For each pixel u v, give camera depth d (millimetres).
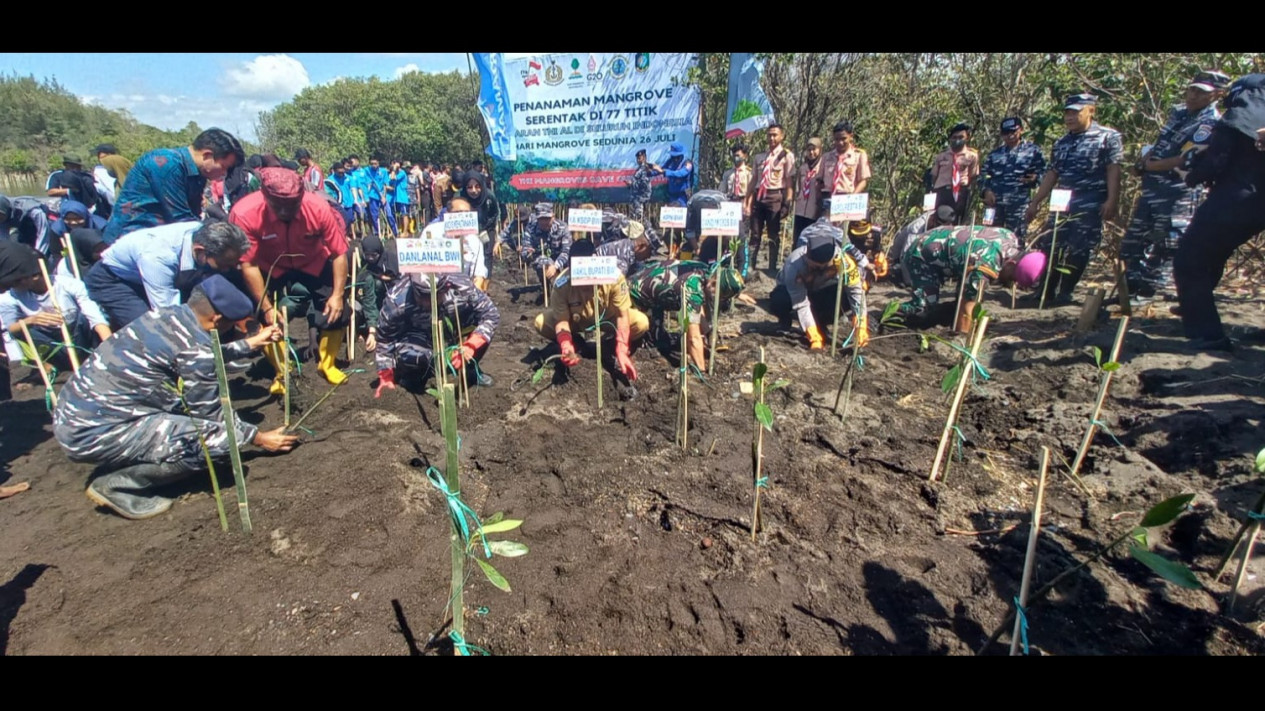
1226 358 4078
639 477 3250
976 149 9062
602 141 9016
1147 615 2227
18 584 2537
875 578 2498
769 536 2762
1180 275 4363
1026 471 3178
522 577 2551
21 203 6082
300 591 2473
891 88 9195
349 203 14828
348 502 3018
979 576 2467
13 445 3865
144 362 2914
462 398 4203
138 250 4051
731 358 4867
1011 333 5164
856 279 4770
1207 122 5043
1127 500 2852
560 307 4469
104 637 2266
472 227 4508
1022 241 6605
